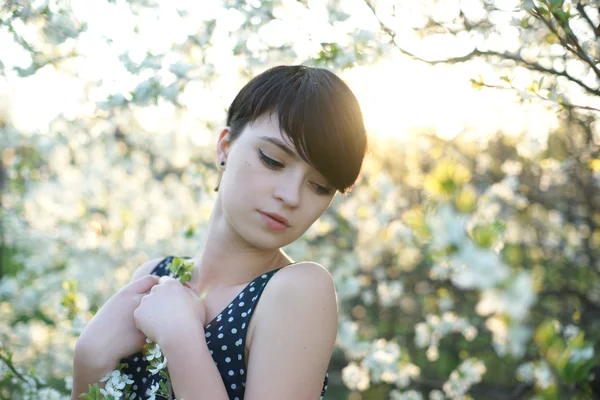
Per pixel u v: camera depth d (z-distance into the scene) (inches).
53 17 72.6
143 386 45.4
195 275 48.0
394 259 135.3
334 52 69.8
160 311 41.5
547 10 49.8
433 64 66.5
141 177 141.1
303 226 43.0
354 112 42.5
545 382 51.0
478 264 38.8
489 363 136.5
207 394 38.6
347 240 133.1
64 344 105.0
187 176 137.7
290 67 43.8
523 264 129.2
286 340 39.9
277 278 42.0
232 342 41.8
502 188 116.3
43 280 125.0
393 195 123.0
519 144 122.3
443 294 123.3
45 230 130.8
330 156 41.2
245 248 45.7
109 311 45.4
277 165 41.9
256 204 42.1
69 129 126.7
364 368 112.3
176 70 81.8
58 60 81.0
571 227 128.8
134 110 119.2
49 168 137.1
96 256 128.8
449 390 109.0
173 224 135.0
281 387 39.1
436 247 41.5
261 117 42.5
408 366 110.7
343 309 145.4
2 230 130.2
